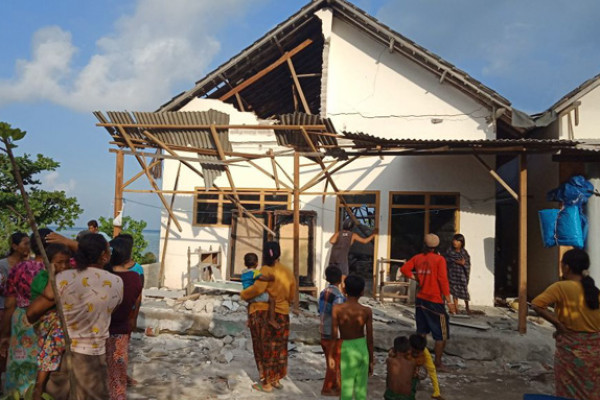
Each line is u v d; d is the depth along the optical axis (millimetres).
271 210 10914
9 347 4477
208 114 7785
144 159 8711
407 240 10320
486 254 9969
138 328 8203
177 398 5430
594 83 9125
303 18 10656
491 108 9961
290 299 5918
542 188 10555
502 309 9461
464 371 6812
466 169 10180
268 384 5699
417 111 10406
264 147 11078
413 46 9961
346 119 10641
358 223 9898
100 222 12516
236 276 10547
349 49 10773
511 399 5734
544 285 10438
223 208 11148
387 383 4852
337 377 5461
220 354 7090
